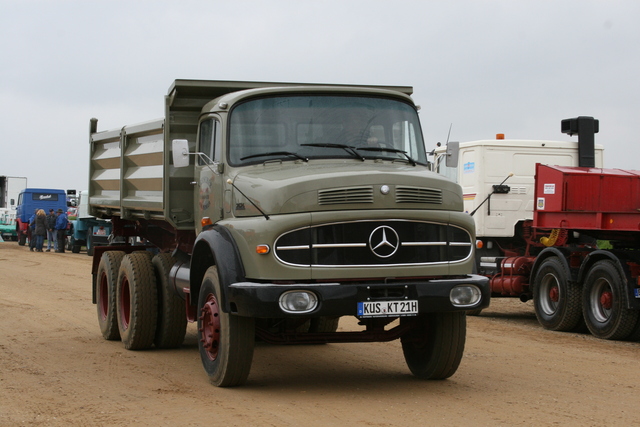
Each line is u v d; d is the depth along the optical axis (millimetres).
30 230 39000
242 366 7418
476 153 15031
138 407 6789
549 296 12883
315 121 8180
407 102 8602
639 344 11062
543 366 9078
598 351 10328
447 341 7801
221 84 9141
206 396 7258
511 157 15047
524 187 15078
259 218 7184
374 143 8195
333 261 6977
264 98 8234
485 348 10453
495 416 6480
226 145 8133
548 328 12656
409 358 8422
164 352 10078
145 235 11180
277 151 8000
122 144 11070
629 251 11383
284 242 6973
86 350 10125
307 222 6941
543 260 13031
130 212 11109
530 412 6648
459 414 6543
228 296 7113
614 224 10914
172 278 9547
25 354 9680
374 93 8445
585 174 11852
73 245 37438
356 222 7023
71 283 20016
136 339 10031
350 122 8234
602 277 11586
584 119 15211
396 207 7086
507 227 14984
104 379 8125
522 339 11430
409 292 7035
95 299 11742
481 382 8047
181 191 9398
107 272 11016
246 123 8156
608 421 6367
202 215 8766
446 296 7133
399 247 7117
